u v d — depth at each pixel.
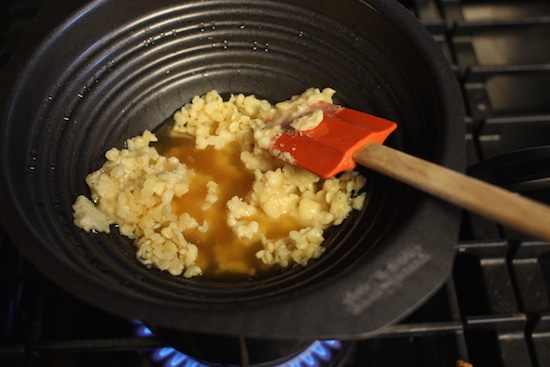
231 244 0.61
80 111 0.61
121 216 0.59
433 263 0.46
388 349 0.60
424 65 0.56
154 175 0.61
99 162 0.63
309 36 0.64
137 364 0.60
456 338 0.59
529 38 0.80
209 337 0.54
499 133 0.71
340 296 0.45
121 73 0.63
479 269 0.62
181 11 0.63
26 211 0.51
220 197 0.63
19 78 0.56
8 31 0.78
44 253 0.48
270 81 0.68
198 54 0.66
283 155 0.59
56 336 0.60
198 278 0.59
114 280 0.51
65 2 0.59
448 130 0.52
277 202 0.62
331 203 0.61
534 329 0.59
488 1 0.84
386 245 0.47
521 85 0.77
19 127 0.55
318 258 0.58
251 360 0.57
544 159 0.56
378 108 0.62
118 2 0.60
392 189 0.57
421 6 0.80
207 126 0.67
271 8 0.64
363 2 0.59
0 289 0.63
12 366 0.59
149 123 0.67
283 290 0.53
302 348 0.59
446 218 0.48
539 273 0.62
